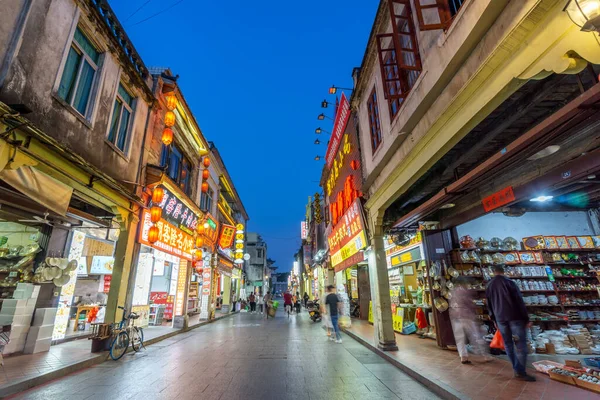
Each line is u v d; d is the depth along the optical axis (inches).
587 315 256.2
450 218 264.4
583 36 85.8
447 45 155.1
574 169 131.3
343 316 447.8
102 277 406.9
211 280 608.4
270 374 198.5
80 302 382.3
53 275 265.3
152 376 194.5
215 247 649.6
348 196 356.2
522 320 171.6
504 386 155.1
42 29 192.7
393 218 298.5
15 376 174.2
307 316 728.3
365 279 560.4
